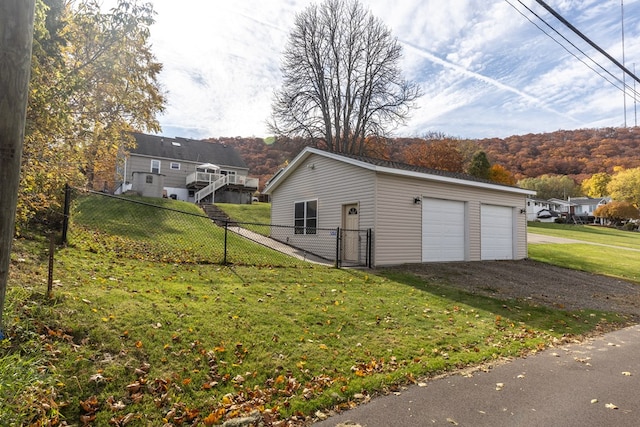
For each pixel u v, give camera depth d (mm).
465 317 6781
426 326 6027
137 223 13898
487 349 5270
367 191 12000
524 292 9570
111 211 15328
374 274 9883
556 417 3344
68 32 5531
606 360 5055
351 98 28203
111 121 9016
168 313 4934
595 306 8797
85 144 8531
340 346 4883
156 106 10711
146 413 3129
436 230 13242
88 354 3719
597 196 64250
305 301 6582
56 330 3963
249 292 6664
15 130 2148
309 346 4738
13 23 2117
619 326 7250
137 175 24031
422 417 3293
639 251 22688
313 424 3162
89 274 6113
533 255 18000
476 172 43938
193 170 33781
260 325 5137
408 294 7988
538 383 4145
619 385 4133
